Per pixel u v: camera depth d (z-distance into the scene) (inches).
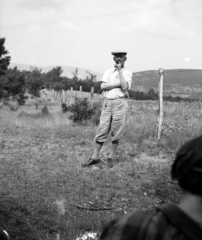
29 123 657.6
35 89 2469.2
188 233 40.1
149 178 273.7
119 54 291.6
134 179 272.1
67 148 373.1
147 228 41.6
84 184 257.0
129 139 421.7
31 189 240.2
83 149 369.7
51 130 525.7
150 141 415.5
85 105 669.9
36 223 191.8
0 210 188.5
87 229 194.1
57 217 200.5
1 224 177.6
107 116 300.7
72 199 229.9
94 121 631.2
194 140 43.0
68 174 277.4
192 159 41.6
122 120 300.7
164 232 40.9
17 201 211.2
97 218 203.2
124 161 317.4
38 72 2519.7
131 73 297.3
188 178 41.7
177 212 41.7
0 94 1927.9
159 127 429.1
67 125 620.1
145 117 609.0
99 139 303.7
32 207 207.9
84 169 292.2
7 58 1940.2
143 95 2475.4
